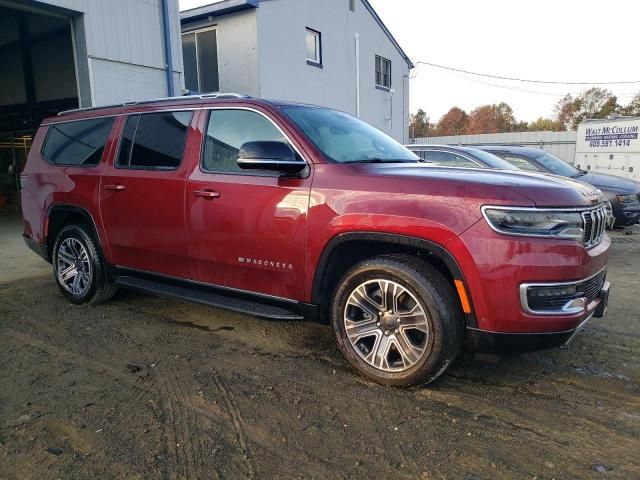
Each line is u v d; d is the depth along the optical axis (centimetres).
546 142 2912
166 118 433
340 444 267
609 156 1811
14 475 243
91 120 499
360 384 333
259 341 411
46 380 343
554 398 314
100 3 928
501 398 314
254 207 362
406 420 289
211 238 387
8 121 1547
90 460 255
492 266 286
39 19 1245
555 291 288
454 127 6575
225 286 392
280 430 280
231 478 241
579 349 389
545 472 243
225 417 295
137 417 295
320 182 339
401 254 325
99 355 384
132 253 450
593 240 321
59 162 515
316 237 335
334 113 434
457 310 307
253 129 380
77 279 502
